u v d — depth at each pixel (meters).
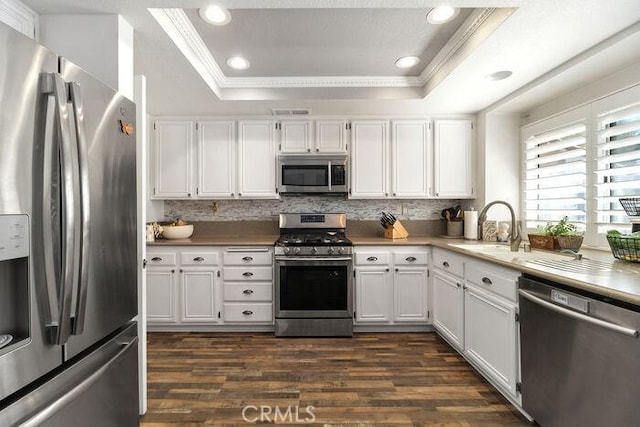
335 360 2.46
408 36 2.12
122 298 1.34
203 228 3.59
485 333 2.08
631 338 1.15
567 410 1.43
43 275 0.93
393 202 3.61
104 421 1.24
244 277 3.02
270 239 3.30
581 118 2.35
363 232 3.59
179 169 3.30
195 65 2.23
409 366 2.36
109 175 1.24
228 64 2.53
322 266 2.97
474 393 2.02
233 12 1.86
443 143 3.29
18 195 0.85
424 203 3.61
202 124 3.30
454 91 2.65
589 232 2.28
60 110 0.93
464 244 2.77
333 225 3.54
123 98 1.35
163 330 3.07
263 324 3.05
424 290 3.02
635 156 1.94
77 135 0.99
